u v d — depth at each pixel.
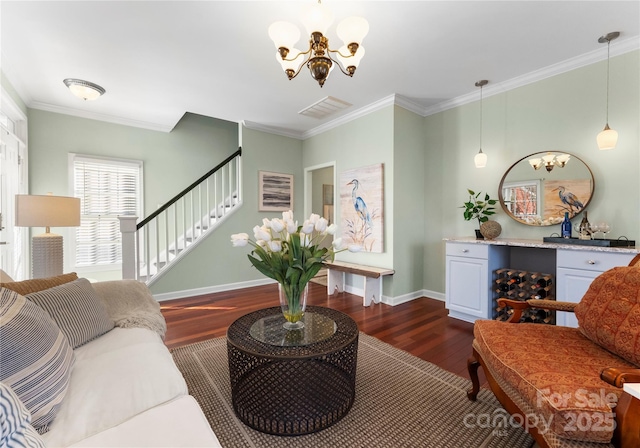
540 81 3.03
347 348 1.58
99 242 4.35
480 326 1.69
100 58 2.73
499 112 3.34
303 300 1.72
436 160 3.96
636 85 2.48
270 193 4.98
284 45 1.68
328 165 4.75
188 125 5.16
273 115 4.33
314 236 1.76
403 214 3.83
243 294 4.28
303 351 1.45
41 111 3.88
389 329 2.92
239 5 2.04
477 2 2.01
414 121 3.95
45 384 0.99
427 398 1.80
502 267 3.12
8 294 1.18
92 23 2.22
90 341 1.51
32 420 0.92
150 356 1.37
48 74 3.04
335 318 1.88
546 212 2.98
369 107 3.94
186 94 3.56
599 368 1.21
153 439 0.86
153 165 4.81
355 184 4.19
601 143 2.38
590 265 2.27
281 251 1.67
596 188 2.69
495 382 1.45
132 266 3.48
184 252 4.15
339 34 1.69
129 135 4.59
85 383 1.15
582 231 2.57
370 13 2.12
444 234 3.88
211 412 1.66
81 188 4.20
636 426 0.93
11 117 3.40
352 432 1.51
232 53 2.64
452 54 2.68
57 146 4.00
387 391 1.87
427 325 3.03
